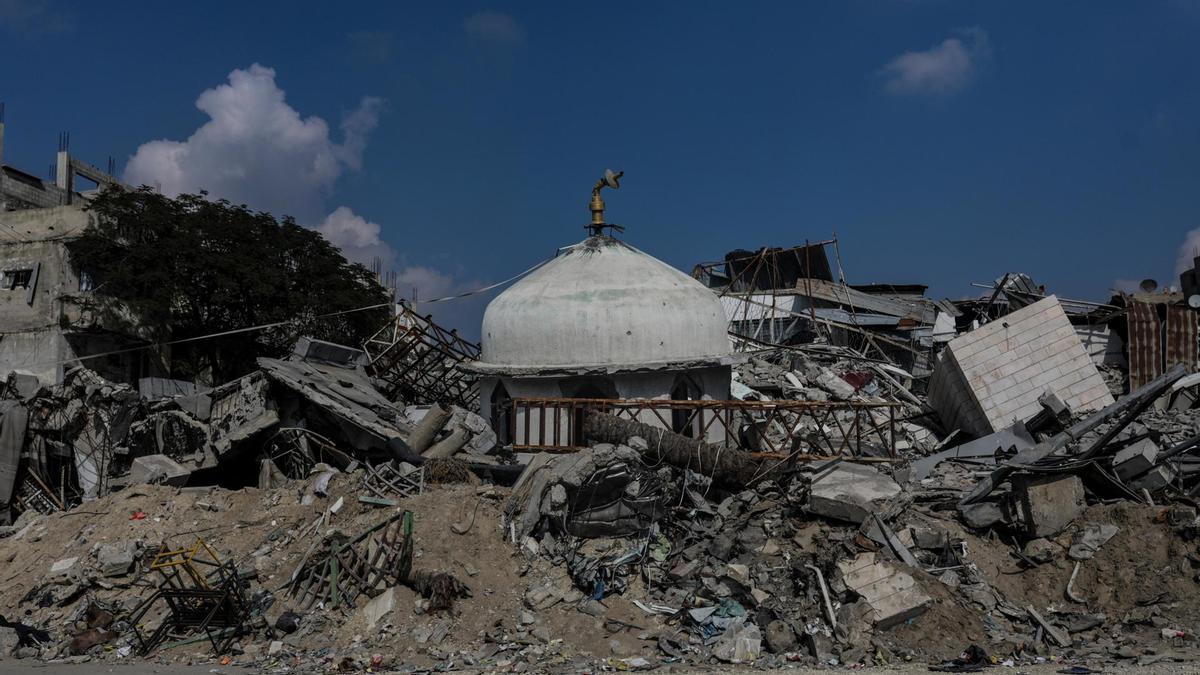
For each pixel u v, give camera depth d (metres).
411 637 18.56
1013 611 18.39
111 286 41.72
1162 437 26.03
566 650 17.92
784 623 18.03
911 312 51.75
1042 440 25.56
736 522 21.47
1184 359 34.81
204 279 43.50
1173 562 18.77
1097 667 15.56
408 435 26.62
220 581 20.23
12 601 21.55
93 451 28.98
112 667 17.92
